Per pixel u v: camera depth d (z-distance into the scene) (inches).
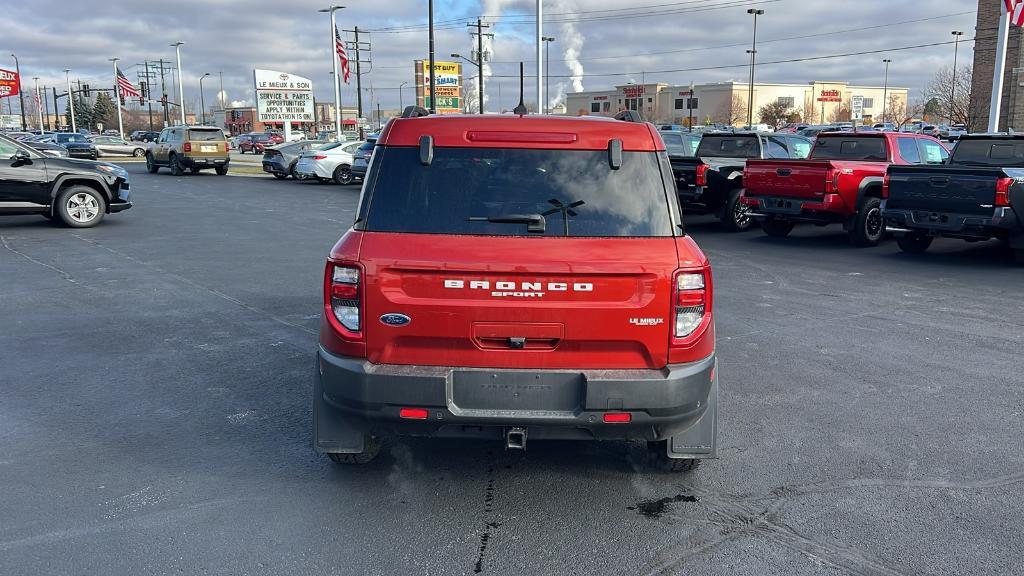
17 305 329.7
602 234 146.6
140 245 504.1
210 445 185.9
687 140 709.3
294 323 302.7
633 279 142.7
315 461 177.6
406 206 149.1
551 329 142.4
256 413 207.2
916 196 455.5
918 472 173.5
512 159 151.5
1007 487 166.1
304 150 1144.2
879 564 135.7
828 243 545.0
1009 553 139.3
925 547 141.3
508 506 156.8
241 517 151.3
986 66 1781.5
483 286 141.7
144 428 196.1
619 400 141.8
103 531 145.4
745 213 593.9
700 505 157.5
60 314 314.7
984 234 439.2
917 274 421.4
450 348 143.9
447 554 138.7
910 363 256.2
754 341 281.4
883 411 211.6
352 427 152.0
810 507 156.7
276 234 566.9
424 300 142.5
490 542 142.9
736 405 215.6
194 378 235.8
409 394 141.9
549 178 150.3
